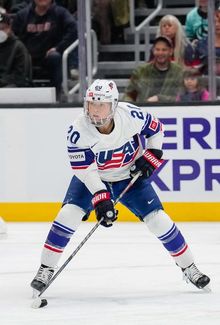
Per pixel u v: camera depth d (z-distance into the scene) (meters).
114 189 12.35
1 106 19.84
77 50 20.84
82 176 11.73
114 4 21.16
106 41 21.28
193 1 21.59
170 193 19.52
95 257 15.65
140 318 11.12
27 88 20.25
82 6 20.17
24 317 11.26
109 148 11.83
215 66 19.84
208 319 11.03
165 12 21.73
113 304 11.95
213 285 13.12
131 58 21.34
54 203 19.84
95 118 11.50
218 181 19.38
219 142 19.33
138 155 12.23
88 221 19.77
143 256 15.67
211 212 19.44
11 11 22.02
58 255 12.21
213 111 19.33
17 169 19.92
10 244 17.17
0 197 20.02
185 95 20.03
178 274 14.03
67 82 20.81
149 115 12.19
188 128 19.41
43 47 21.17
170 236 12.31
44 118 19.75
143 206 12.27
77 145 11.69
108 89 11.46
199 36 19.97
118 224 19.42
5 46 20.94
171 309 11.59
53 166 19.80
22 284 13.49
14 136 19.88
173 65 20.08
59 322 10.96
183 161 19.44
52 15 21.11
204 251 16.03
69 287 13.16
